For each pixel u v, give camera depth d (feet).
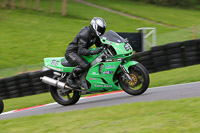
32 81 115.85
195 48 110.73
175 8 370.73
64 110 68.49
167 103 52.44
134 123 43.73
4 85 118.42
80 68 70.18
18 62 164.66
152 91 75.66
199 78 89.51
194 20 286.46
